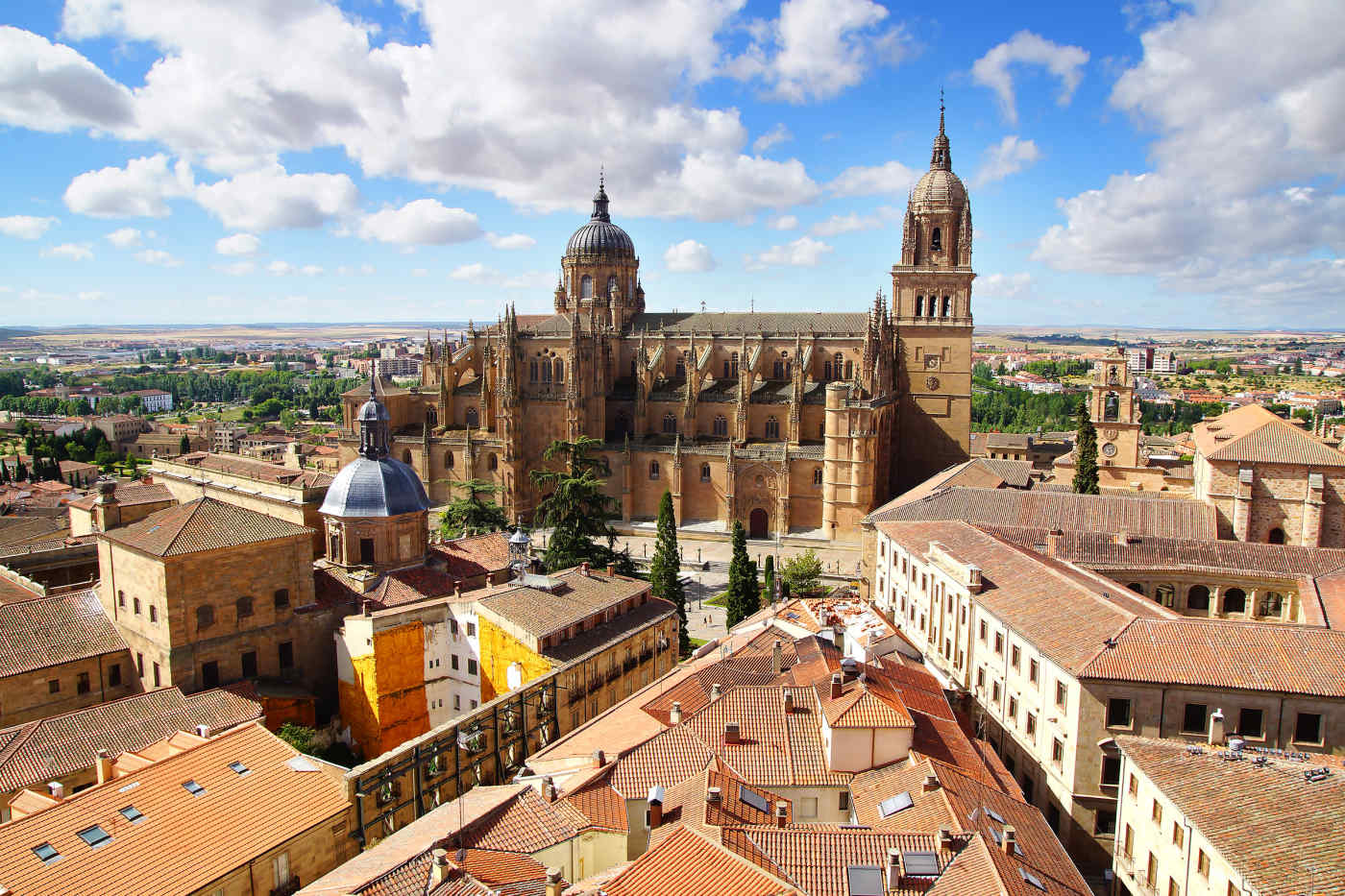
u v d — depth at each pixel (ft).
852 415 516.32
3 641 275.59
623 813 185.16
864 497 520.42
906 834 160.35
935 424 583.17
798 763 197.47
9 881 156.15
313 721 290.35
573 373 565.94
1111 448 495.00
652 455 575.38
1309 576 297.74
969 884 144.25
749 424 571.69
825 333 582.76
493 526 472.44
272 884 181.78
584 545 417.28
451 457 610.65
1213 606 313.12
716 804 169.07
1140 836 191.62
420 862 155.84
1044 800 234.17
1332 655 213.25
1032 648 242.37
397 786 210.59
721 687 237.04
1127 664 216.74
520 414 588.09
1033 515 362.12
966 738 216.33
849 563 497.46
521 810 180.75
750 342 595.88
